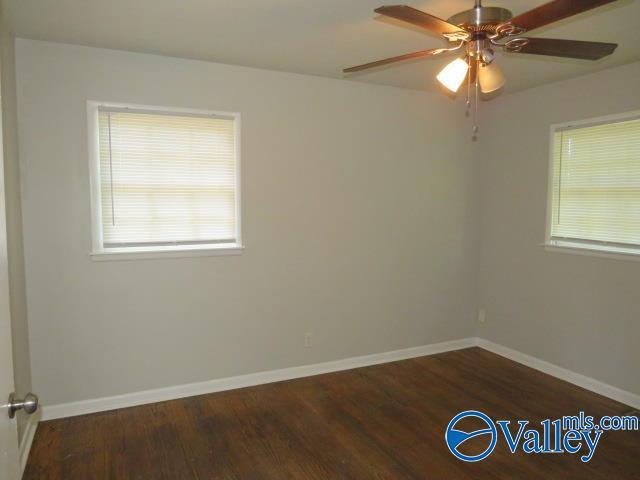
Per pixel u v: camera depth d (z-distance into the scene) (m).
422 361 4.21
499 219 4.34
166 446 2.75
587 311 3.58
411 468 2.55
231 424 3.02
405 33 2.74
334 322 3.93
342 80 3.79
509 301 4.27
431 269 4.35
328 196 3.82
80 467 2.53
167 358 3.35
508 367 4.06
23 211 2.89
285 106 3.59
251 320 3.60
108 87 3.06
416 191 4.21
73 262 3.05
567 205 3.75
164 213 3.30
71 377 3.10
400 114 4.07
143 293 3.25
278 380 3.73
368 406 3.29
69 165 3.00
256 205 3.55
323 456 2.66
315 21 2.56
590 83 3.50
